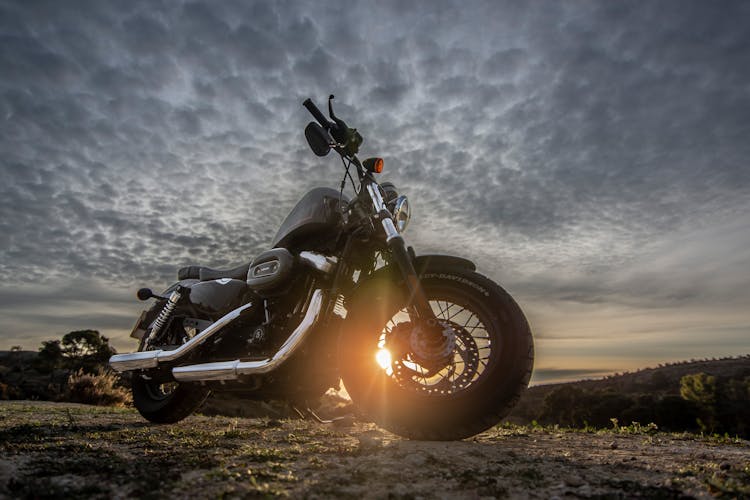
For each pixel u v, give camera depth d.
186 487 1.65
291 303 3.26
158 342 3.89
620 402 62.03
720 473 1.92
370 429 3.45
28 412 4.91
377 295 2.93
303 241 3.31
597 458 2.30
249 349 3.20
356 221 3.15
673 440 3.10
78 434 3.02
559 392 65.69
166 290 4.25
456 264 2.92
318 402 4.07
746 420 56.19
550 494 1.67
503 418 2.61
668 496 1.62
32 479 1.77
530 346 2.62
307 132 3.14
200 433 3.12
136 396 4.27
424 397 2.69
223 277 3.85
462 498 1.62
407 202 3.07
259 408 11.49
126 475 1.85
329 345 3.07
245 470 1.89
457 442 2.65
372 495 1.63
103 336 30.20
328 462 2.10
